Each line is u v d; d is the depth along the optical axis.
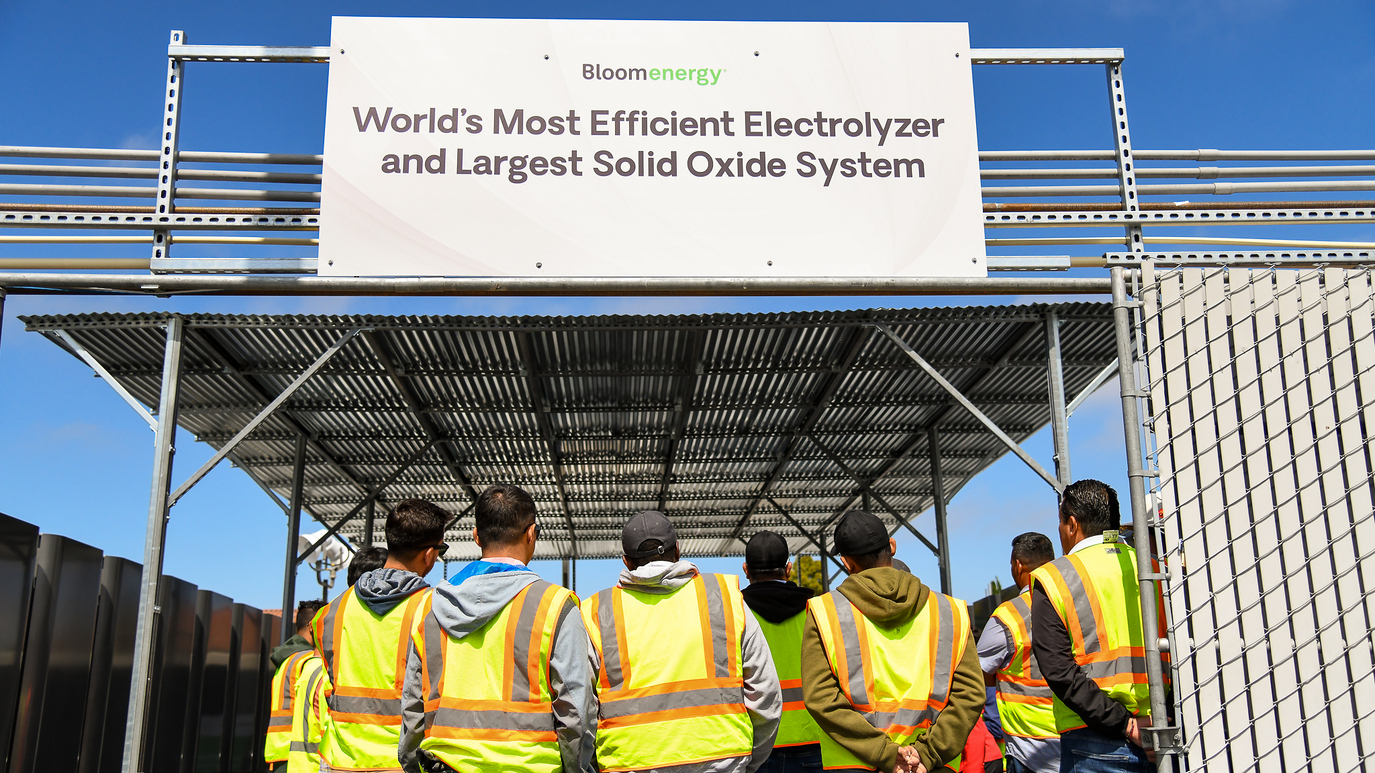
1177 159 6.13
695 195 5.62
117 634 8.86
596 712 2.96
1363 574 3.37
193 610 11.04
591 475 14.09
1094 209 5.93
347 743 3.45
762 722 3.24
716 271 5.55
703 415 11.38
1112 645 3.44
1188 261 3.70
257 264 5.48
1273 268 3.58
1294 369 3.52
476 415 11.00
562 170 5.59
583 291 5.55
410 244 5.45
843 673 3.18
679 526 18.19
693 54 5.79
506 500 3.17
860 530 3.36
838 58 5.87
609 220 5.55
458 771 2.83
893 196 5.73
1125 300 3.65
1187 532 3.39
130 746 5.84
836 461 13.03
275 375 9.33
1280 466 3.44
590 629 3.25
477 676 2.91
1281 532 3.39
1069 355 9.53
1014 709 3.85
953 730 3.10
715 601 3.29
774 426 11.99
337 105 5.55
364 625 3.54
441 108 5.60
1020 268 5.82
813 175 5.71
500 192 5.54
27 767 7.16
